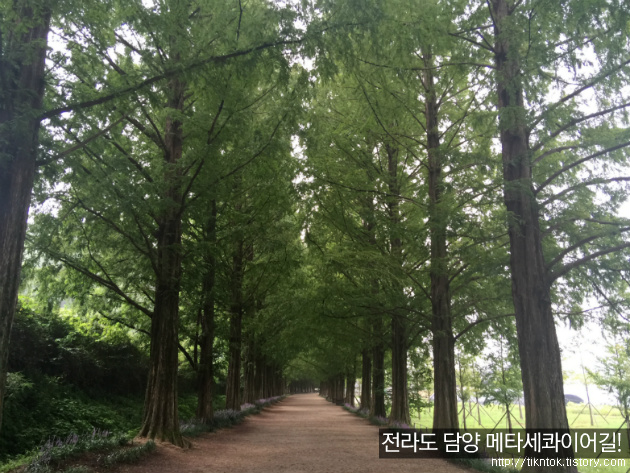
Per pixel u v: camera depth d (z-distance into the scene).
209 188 10.09
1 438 9.65
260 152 9.69
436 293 12.62
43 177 7.04
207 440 12.30
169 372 10.56
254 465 8.62
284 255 14.36
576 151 11.10
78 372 16.33
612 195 10.09
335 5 6.52
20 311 14.52
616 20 7.40
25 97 5.49
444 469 8.56
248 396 30.42
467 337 16.92
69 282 11.67
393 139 13.53
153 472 7.38
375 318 18.30
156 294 11.05
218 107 8.99
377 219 12.33
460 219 9.29
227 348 20.92
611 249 8.22
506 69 9.57
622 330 11.38
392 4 7.69
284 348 20.11
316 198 12.55
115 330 15.47
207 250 11.14
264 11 6.77
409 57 8.77
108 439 8.78
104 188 7.57
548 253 11.82
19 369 13.57
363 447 11.75
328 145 12.81
